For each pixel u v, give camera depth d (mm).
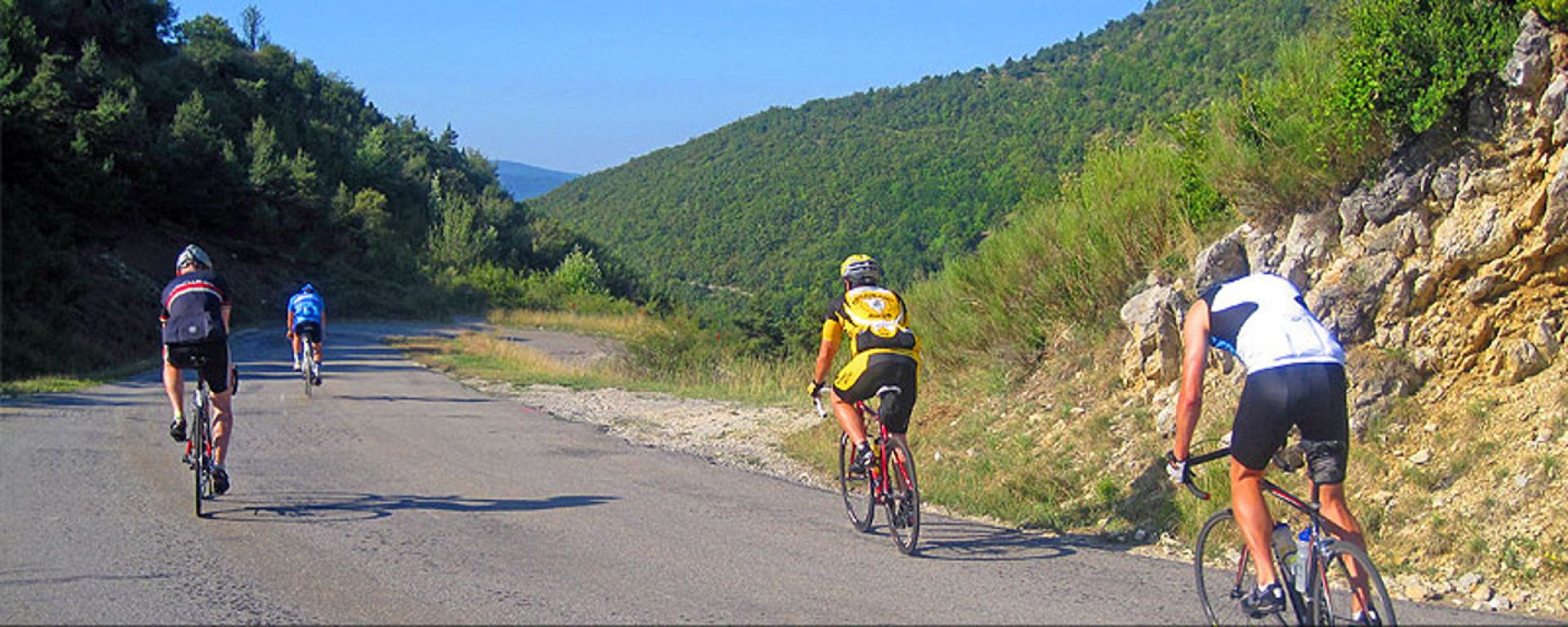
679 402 15469
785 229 118750
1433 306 7312
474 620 4965
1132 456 8023
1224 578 5633
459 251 71062
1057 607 5203
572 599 5328
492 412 14320
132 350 28734
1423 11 7645
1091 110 104562
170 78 60812
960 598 5387
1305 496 6664
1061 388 9555
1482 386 6934
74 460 9320
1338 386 4371
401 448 10711
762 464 10172
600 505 7844
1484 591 5578
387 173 80875
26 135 35469
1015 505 7762
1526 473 6148
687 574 5848
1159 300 8719
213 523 6973
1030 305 10789
